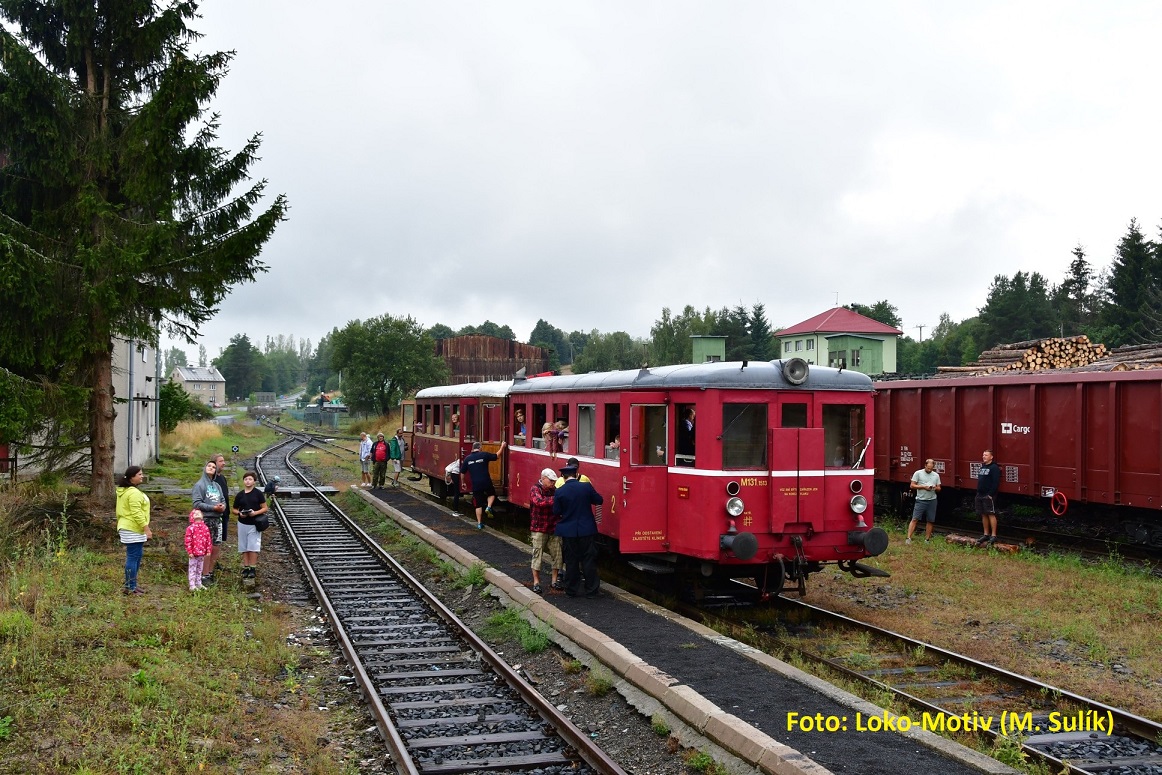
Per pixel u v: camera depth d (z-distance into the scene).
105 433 18.09
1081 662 9.29
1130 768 6.57
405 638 10.40
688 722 6.95
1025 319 70.31
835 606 11.66
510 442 17.16
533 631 9.94
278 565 15.09
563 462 14.06
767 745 6.13
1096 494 15.24
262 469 35.28
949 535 17.12
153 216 17.33
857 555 10.89
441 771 6.50
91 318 16.17
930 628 10.54
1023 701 8.07
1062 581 12.87
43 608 9.16
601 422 12.63
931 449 19.23
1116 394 14.84
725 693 7.38
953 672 8.81
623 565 13.95
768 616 10.93
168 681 7.77
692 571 11.45
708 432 10.45
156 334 17.91
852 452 11.02
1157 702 7.96
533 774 6.52
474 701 8.10
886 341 58.09
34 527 12.82
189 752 6.54
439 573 14.09
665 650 8.68
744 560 10.20
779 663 8.19
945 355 81.12
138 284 16.44
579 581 11.55
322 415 86.56
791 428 10.62
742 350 74.00
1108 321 55.34
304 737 7.14
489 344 72.50
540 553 11.93
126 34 17.48
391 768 6.68
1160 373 14.09
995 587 12.62
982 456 17.58
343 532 18.97
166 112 16.20
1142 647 9.67
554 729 7.32
